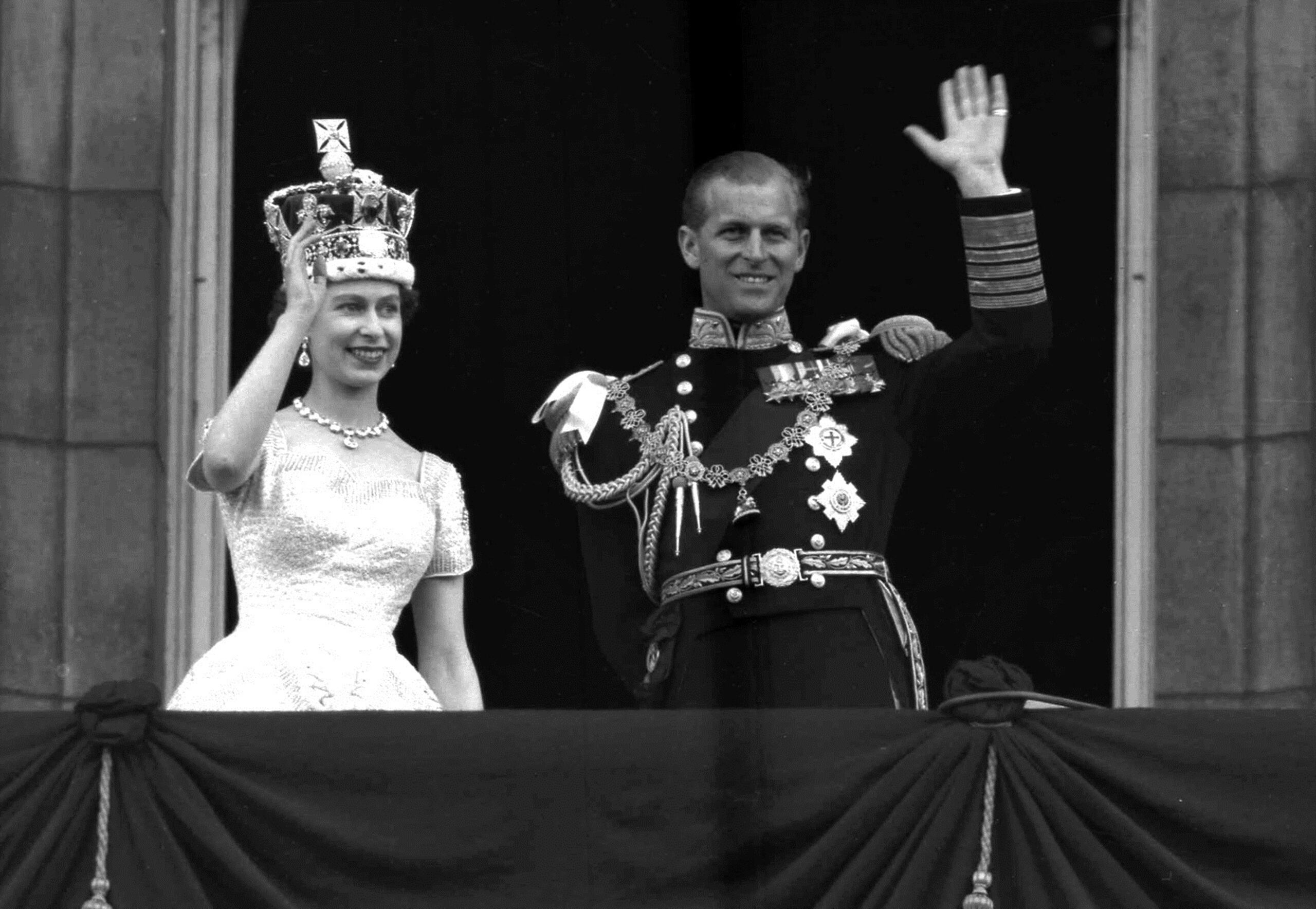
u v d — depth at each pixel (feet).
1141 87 86.38
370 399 74.23
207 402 84.64
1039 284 72.90
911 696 72.74
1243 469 84.89
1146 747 65.10
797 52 87.66
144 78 84.94
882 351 75.66
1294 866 64.64
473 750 65.10
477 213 89.20
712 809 65.16
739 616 72.54
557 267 89.04
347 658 70.64
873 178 88.17
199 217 85.40
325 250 73.41
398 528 72.23
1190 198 85.92
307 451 72.59
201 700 70.03
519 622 88.48
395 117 88.63
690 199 76.23
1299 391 85.15
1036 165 87.20
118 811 63.82
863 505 73.61
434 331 89.30
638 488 74.64
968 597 87.10
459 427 89.30
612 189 88.89
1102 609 85.76
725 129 87.61
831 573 72.79
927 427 74.84
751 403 74.74
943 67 87.56
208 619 83.25
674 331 88.69
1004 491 87.04
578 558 88.58
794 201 76.13
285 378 70.59
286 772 64.75
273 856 64.34
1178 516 84.99
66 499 82.48
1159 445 85.35
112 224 84.07
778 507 73.41
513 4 88.33
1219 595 84.48
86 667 81.76
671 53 88.02
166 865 63.41
